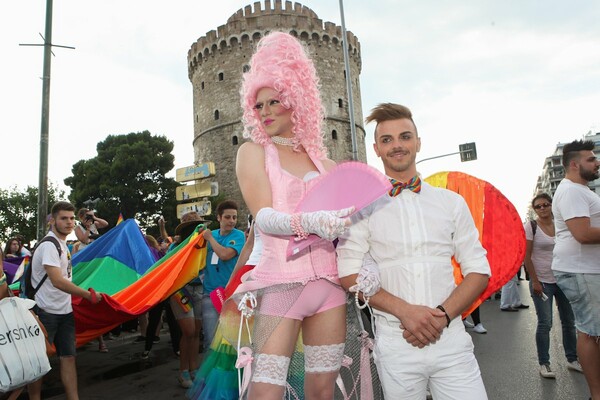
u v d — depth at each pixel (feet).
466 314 8.44
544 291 16.83
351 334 8.02
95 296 15.89
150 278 18.58
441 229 7.54
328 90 147.02
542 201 17.04
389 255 7.54
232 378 8.16
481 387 7.18
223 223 17.44
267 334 6.75
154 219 129.18
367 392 8.00
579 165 12.56
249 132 7.87
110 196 121.29
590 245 12.27
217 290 8.96
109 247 23.56
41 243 14.89
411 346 7.18
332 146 143.54
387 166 8.08
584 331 12.28
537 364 18.22
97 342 28.32
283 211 7.03
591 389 12.37
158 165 127.24
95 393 17.29
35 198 126.52
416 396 7.25
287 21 146.10
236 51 150.71
